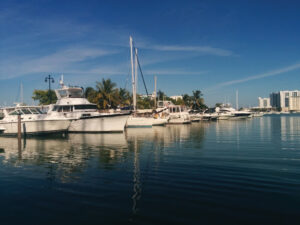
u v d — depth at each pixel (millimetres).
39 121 27609
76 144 20391
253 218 6145
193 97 89875
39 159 14109
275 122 57906
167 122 48688
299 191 7992
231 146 18047
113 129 29688
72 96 31016
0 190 8547
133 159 13477
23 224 6043
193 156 14148
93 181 9375
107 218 6258
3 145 20625
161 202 7211
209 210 6625
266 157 13664
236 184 8789
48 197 7793
